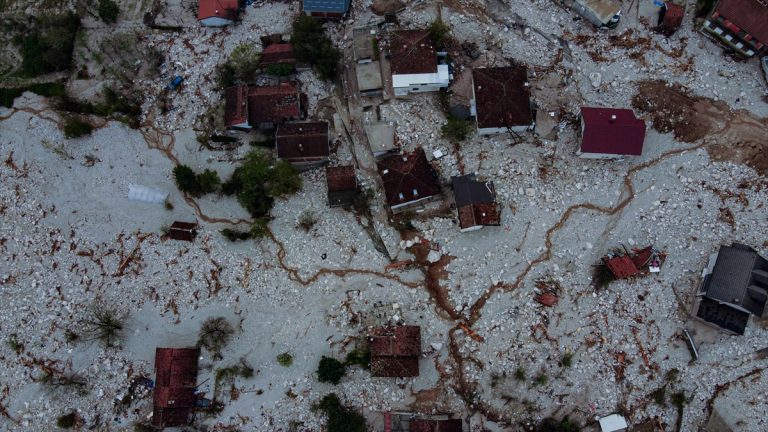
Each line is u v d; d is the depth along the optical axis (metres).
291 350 41.78
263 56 43.72
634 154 40.50
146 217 44.03
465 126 42.19
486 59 43.88
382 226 42.88
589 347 40.72
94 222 44.06
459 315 41.50
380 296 42.00
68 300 43.09
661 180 42.00
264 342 41.97
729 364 40.03
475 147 42.97
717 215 41.19
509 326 41.06
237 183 43.22
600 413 40.38
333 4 43.94
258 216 43.38
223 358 41.81
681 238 41.28
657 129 42.38
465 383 41.03
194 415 41.28
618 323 40.81
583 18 43.69
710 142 41.91
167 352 40.41
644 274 41.03
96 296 43.09
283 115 43.06
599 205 42.12
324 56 42.75
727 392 39.84
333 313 41.91
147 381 41.88
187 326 42.34
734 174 41.34
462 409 40.91
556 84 43.12
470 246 42.09
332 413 39.97
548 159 42.53
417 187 41.09
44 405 41.84
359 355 40.69
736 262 38.19
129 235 43.81
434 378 41.12
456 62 43.91
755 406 39.41
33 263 43.69
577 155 42.22
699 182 41.66
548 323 40.94
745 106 41.84
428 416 40.75
